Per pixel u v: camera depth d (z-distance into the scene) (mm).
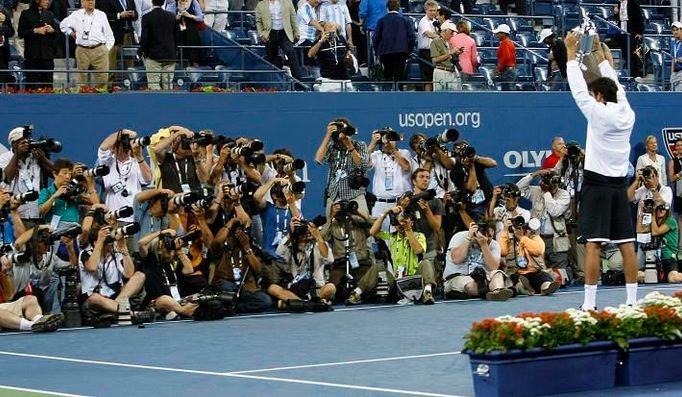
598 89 24734
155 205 32062
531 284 35844
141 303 30797
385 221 35688
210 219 32469
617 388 19578
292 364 23281
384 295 34094
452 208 35469
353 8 46844
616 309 20172
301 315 31844
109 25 38250
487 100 42906
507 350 18328
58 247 30562
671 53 49938
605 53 26219
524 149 43625
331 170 35344
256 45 43250
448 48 43500
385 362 23344
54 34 37219
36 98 35031
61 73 36719
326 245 33219
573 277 39344
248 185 33469
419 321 29875
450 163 36594
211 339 27219
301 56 42969
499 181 43156
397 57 42094
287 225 34406
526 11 52688
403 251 34125
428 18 44594
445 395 19391
